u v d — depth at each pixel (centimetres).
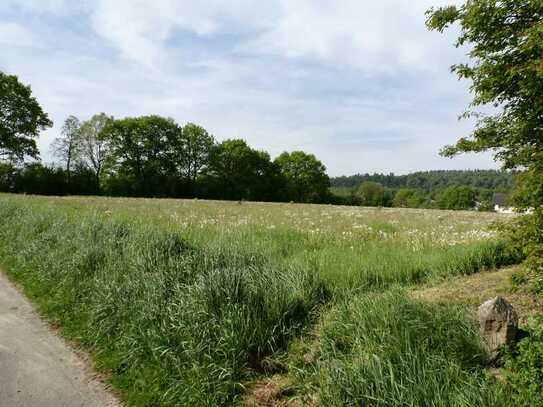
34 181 4794
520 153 362
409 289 589
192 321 437
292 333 448
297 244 933
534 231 355
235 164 6788
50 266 741
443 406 266
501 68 350
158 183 5909
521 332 343
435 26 396
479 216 2045
